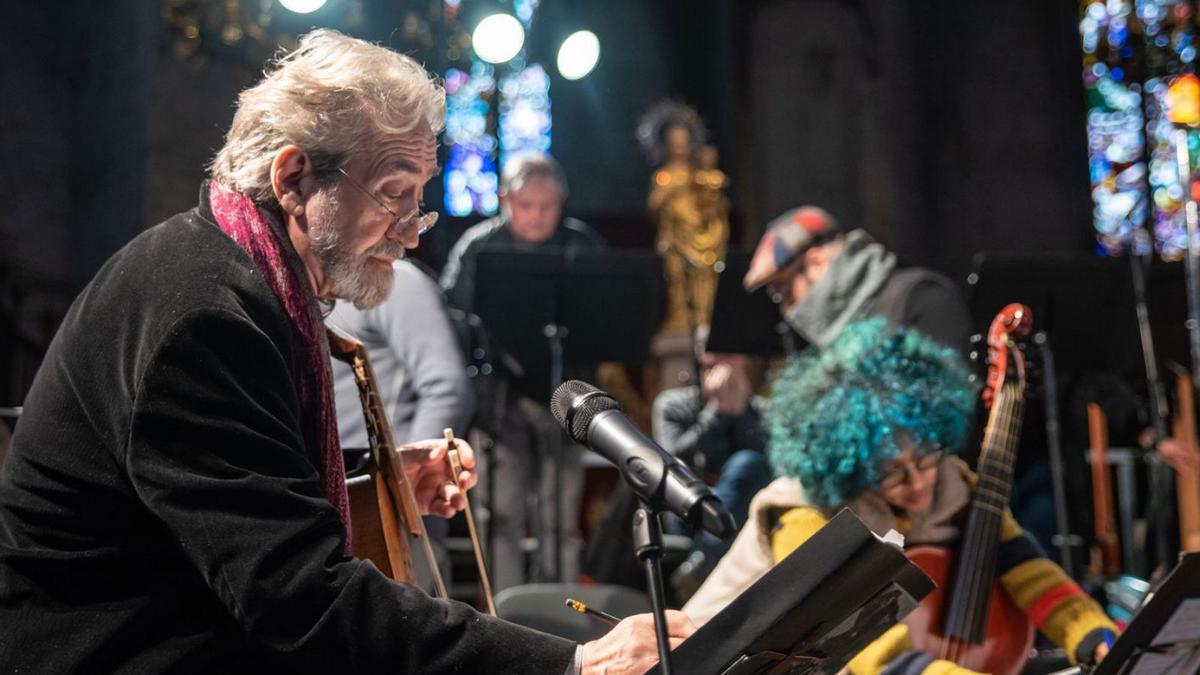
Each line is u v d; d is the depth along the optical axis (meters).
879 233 11.11
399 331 3.61
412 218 2.03
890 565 1.75
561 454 5.56
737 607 1.72
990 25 11.68
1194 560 2.10
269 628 1.73
